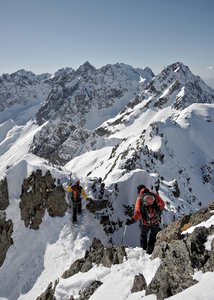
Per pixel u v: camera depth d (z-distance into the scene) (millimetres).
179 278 3430
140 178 11094
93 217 9484
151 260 4586
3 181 9219
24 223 9250
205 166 83812
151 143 63844
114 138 177250
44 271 7715
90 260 6234
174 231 5020
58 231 9117
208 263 3295
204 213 5164
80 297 4906
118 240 9273
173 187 33656
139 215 5312
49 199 9766
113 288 4344
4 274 8070
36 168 10031
